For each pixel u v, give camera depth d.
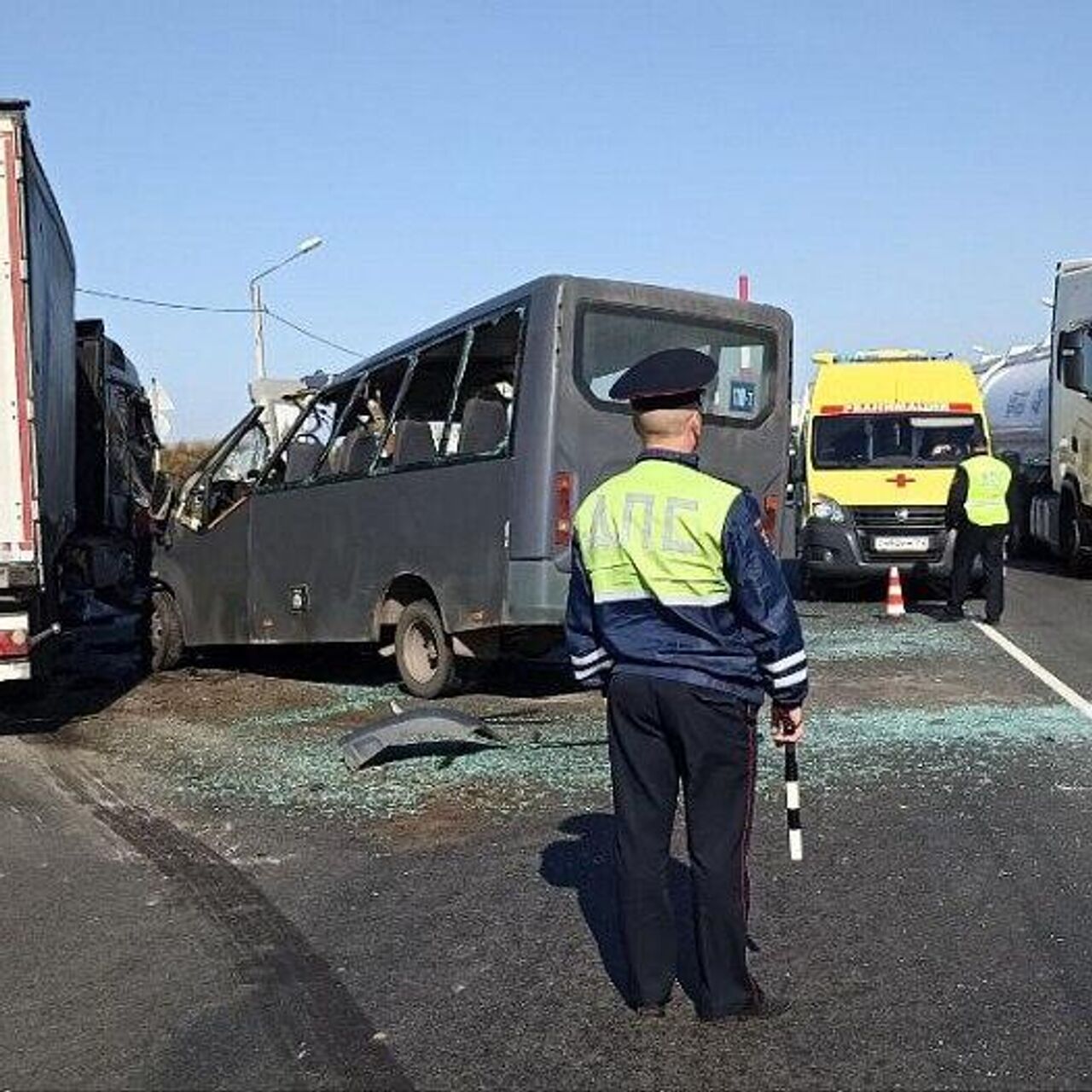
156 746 9.02
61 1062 4.35
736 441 9.76
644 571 4.22
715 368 4.41
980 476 14.05
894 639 12.98
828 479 16.56
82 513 15.61
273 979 4.95
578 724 9.14
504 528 9.14
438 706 9.72
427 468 9.89
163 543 12.88
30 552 9.02
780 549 10.02
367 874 6.13
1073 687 10.23
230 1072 4.23
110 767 8.45
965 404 17.09
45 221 9.94
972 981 4.72
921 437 16.83
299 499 11.34
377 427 10.80
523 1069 4.18
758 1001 4.46
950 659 11.66
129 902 5.87
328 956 5.16
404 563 10.14
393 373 10.76
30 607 9.21
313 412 11.72
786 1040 4.30
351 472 10.77
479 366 9.66
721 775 4.29
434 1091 4.06
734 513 4.15
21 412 8.99
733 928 4.38
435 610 9.98
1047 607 15.72
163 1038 4.50
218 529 12.28
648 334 9.30
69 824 7.12
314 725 9.53
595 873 6.02
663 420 4.29
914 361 17.98
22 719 10.15
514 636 9.81
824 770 7.68
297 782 7.80
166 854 6.55
